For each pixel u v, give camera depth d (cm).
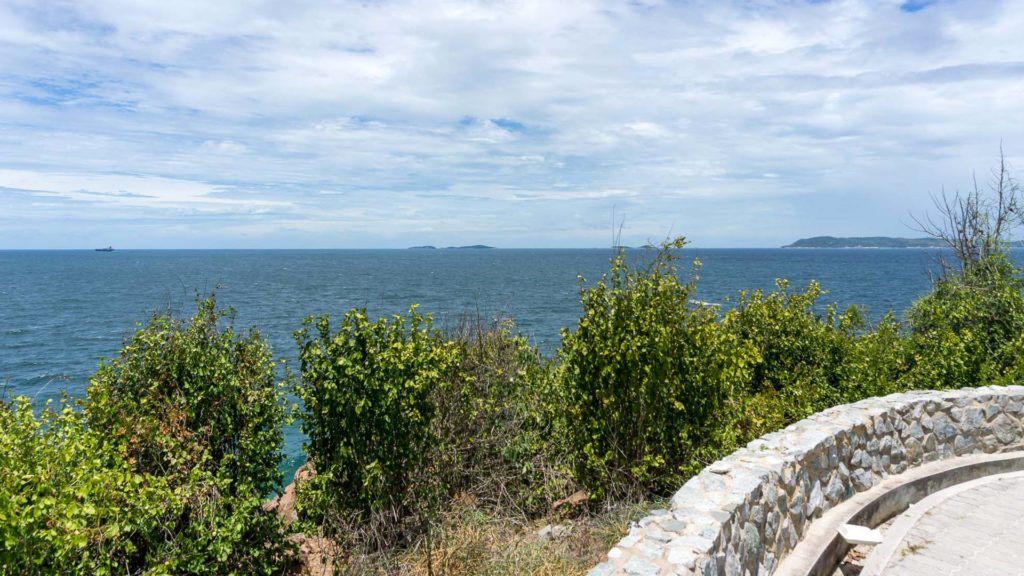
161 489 509
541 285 6366
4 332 3291
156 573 463
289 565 642
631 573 356
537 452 747
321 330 629
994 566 484
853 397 854
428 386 639
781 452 529
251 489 586
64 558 409
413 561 592
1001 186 1362
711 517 411
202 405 593
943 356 898
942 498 621
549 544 566
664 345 644
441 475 689
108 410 534
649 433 653
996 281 1139
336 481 628
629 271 680
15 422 447
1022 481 670
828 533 526
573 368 698
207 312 652
